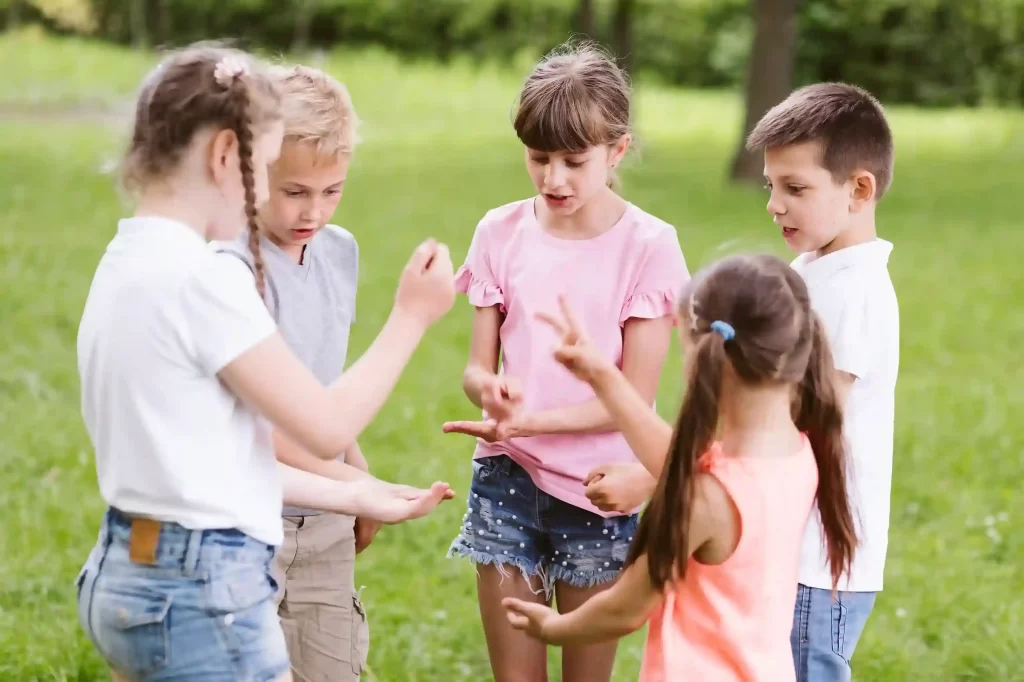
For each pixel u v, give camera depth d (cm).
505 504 347
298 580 336
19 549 507
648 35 3738
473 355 355
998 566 543
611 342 342
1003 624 475
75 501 563
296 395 252
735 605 263
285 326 321
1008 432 727
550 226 348
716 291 260
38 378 741
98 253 1106
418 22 3819
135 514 250
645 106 2981
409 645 451
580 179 326
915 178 1950
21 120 2084
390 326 276
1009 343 955
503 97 3022
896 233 1455
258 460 262
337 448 259
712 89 3747
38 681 412
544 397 341
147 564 248
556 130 318
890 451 316
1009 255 1329
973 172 2039
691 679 262
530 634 289
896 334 316
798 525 269
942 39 3453
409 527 559
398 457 644
